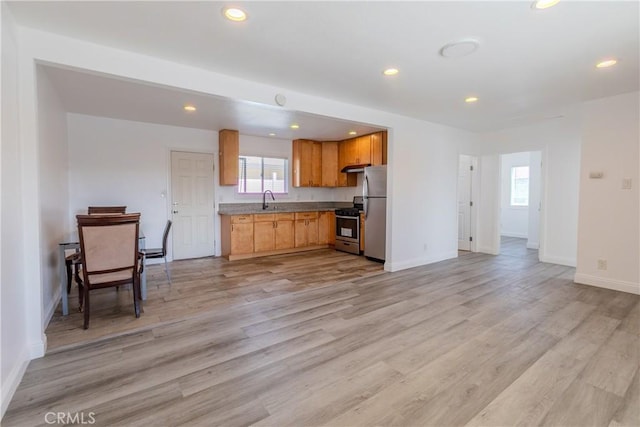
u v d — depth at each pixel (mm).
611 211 3768
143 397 1801
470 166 6375
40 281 2223
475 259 5574
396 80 3145
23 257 2129
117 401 1765
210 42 2371
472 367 2105
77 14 1986
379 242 5383
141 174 5074
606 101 3742
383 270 4793
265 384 1928
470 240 6441
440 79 3113
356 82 3199
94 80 3135
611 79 3133
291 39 2324
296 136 6273
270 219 5930
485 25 2123
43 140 2852
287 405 1738
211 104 3973
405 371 2064
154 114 4508
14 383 1834
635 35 2248
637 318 2908
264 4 1884
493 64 2758
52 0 1828
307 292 3711
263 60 2678
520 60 2676
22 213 2129
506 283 4059
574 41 2342
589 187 3924
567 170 4996
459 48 2459
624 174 3658
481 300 3416
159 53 2549
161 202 5266
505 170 8609
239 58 2643
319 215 6602
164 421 1611
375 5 1894
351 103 3951
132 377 1996
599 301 3367
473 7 1913
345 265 5141
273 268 4926
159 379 1977
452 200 5605
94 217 2656
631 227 3633
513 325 2766
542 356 2242
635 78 3105
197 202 5660
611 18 2027
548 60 2676
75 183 4555
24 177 2146
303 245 6387
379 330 2678
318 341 2484
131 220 2830
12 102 1980
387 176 4742
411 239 4957
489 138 5984
